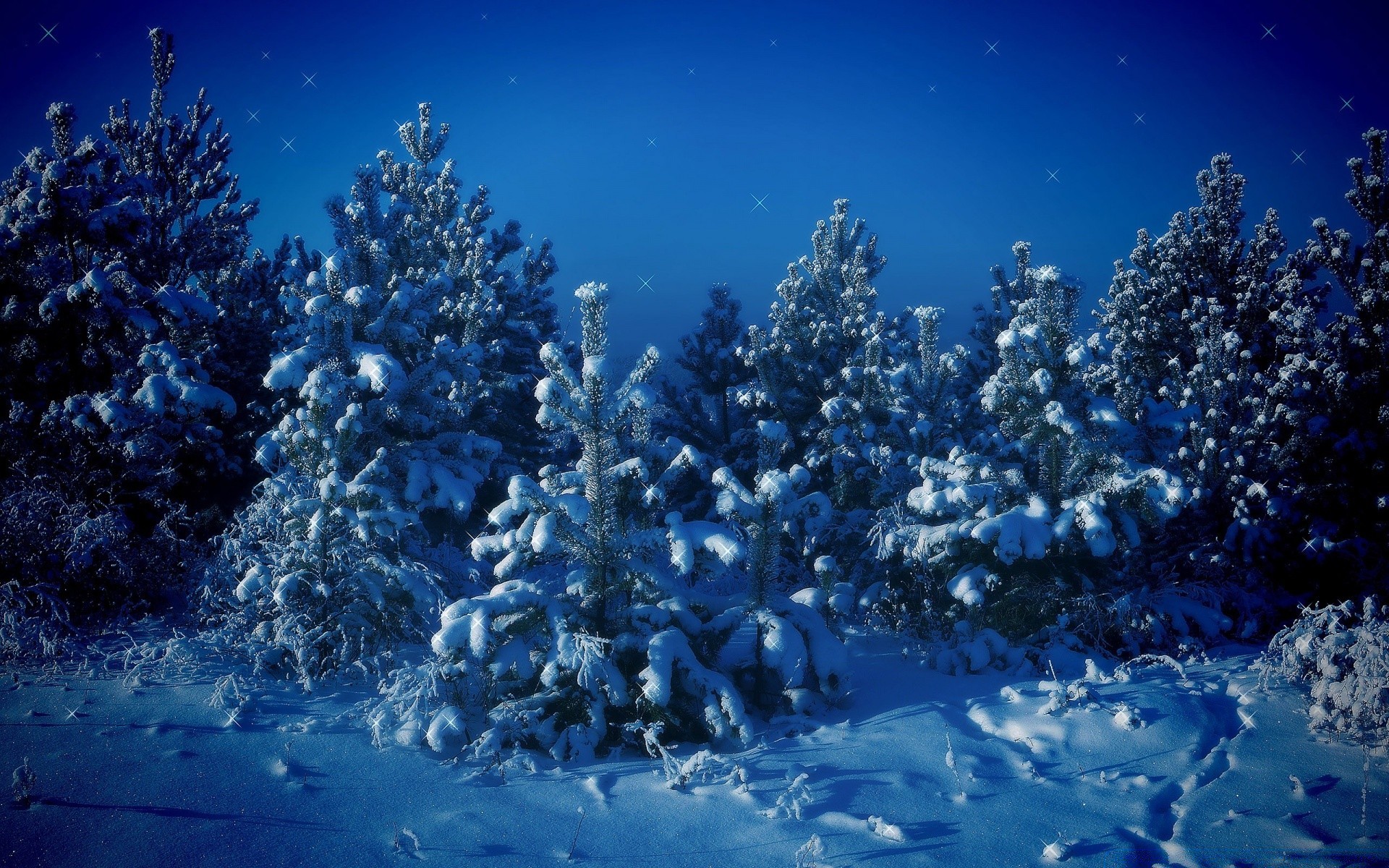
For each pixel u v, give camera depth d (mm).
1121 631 7637
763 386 12555
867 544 9961
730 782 4793
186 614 8586
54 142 10156
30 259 9188
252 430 12281
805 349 12695
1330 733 5496
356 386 8641
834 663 6133
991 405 8133
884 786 4723
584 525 5742
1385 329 8828
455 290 15008
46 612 7789
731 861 3961
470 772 4969
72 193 9195
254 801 4488
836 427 11523
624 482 6105
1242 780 4844
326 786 4707
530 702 5434
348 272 10555
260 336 13695
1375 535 8516
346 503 7047
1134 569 8617
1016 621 7781
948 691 6574
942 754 5164
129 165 13359
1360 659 5500
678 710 5516
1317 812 4426
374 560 6918
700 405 14375
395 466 9070
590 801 4590
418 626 7691
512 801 4586
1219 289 10883
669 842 4141
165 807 4379
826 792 4648
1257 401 9102
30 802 4359
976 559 7875
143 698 6000
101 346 9281
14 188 9523
